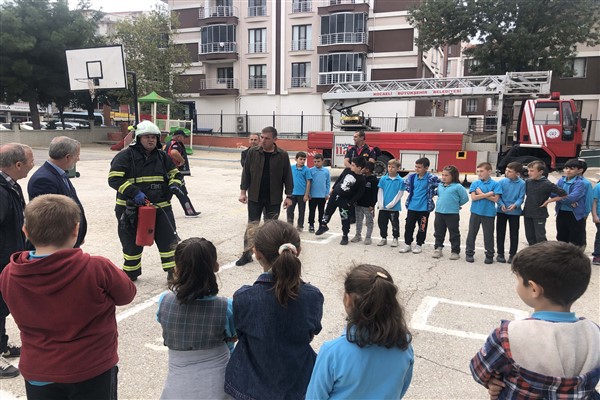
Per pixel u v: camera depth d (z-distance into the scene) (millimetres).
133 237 4941
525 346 1553
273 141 5996
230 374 2084
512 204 5996
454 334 3994
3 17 25344
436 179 6590
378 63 32094
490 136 15188
